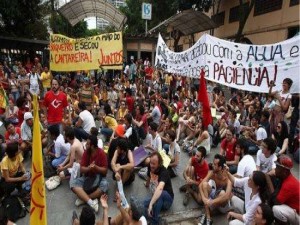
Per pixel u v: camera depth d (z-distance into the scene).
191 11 16.34
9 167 5.49
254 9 18.36
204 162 5.72
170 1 27.02
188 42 27.91
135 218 4.04
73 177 5.57
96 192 5.54
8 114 8.98
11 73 13.19
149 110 10.76
